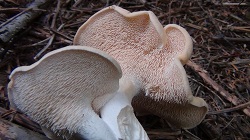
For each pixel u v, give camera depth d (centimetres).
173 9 32
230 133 22
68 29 28
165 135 21
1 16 27
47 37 26
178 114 19
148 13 17
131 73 18
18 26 25
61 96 16
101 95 17
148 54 18
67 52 14
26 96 16
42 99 16
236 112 23
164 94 18
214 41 29
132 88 18
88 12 30
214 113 22
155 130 21
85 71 15
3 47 24
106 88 16
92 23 19
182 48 17
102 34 19
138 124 17
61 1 30
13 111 19
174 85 17
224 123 22
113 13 18
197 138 21
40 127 19
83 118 16
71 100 16
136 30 18
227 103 23
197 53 28
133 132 17
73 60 15
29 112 17
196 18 32
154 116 22
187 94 16
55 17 28
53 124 16
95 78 16
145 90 18
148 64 18
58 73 15
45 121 17
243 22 32
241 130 22
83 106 16
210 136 21
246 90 25
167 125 21
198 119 19
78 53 14
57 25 28
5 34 23
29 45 25
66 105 16
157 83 18
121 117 17
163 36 17
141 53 18
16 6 28
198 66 25
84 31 20
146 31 18
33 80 15
